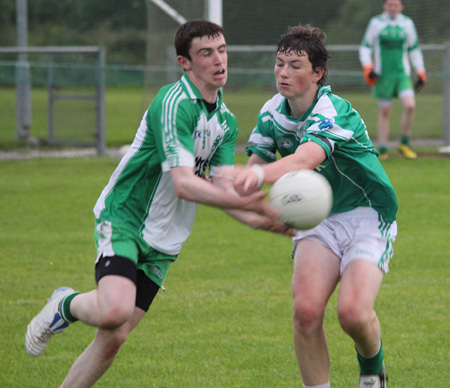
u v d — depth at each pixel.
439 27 59.66
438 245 24.41
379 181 12.52
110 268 11.55
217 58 11.52
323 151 11.92
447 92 52.75
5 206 31.36
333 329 16.92
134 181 12.13
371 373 12.66
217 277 21.19
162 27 47.03
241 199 11.12
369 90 68.69
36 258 23.27
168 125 11.45
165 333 16.61
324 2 72.00
